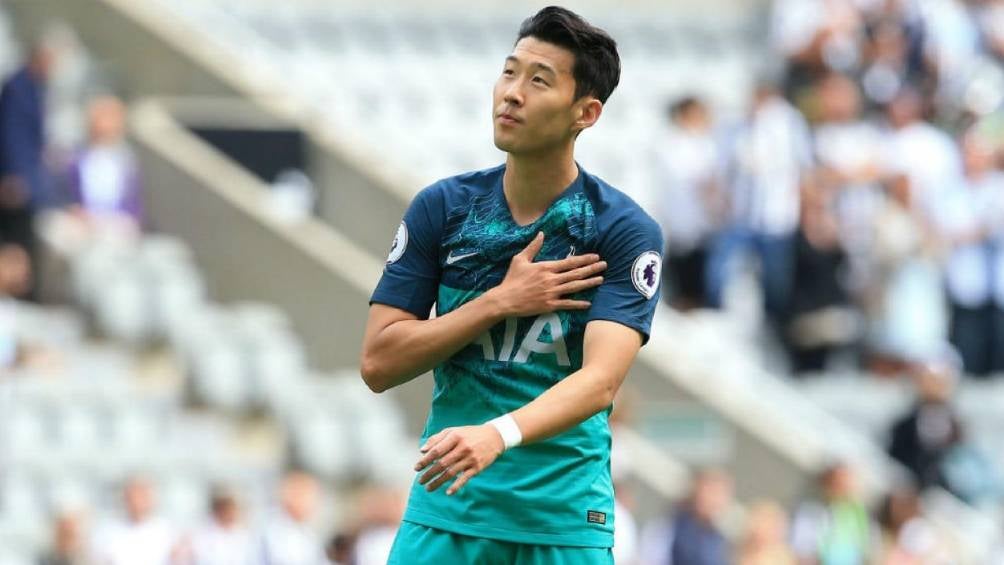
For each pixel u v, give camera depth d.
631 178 62.94
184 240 52.28
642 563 43.88
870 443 53.62
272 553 39.88
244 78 55.09
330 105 63.09
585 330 18.66
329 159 54.31
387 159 56.91
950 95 61.84
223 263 52.16
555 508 18.77
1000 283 55.56
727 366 53.12
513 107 18.45
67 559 38.75
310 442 45.69
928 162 55.88
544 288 18.42
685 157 53.88
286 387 47.31
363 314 51.50
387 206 53.53
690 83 66.50
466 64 65.56
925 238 55.50
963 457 51.62
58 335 47.00
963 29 62.53
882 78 59.75
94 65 54.34
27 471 42.25
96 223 49.06
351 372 51.47
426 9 66.75
